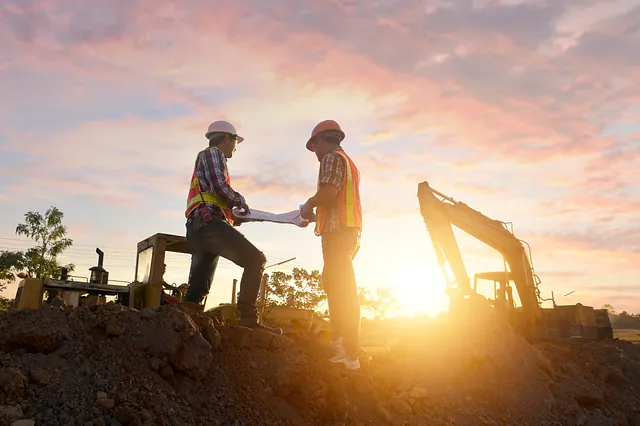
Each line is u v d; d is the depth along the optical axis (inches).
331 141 210.1
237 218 203.8
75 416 128.1
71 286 295.7
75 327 155.2
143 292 283.3
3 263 1193.4
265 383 163.9
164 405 140.9
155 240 285.3
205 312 185.2
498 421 214.4
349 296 195.9
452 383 230.7
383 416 185.0
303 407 164.2
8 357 141.8
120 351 151.6
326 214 199.6
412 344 254.8
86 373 142.0
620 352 326.3
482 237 499.2
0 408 123.6
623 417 254.2
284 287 1293.1
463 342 251.1
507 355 253.6
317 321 496.4
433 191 471.8
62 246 1233.4
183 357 155.4
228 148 211.8
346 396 177.9
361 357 208.8
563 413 236.4
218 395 154.9
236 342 175.8
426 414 202.4
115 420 130.0
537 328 504.1
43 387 134.8
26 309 160.9
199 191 195.8
